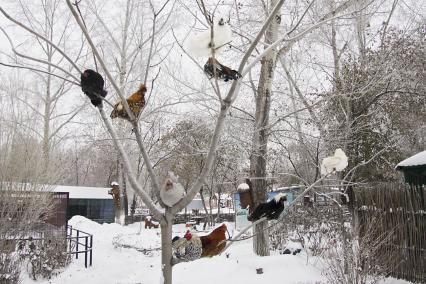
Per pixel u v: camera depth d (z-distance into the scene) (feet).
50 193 36.96
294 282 26.55
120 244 51.88
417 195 25.84
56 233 39.68
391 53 41.34
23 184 33.12
